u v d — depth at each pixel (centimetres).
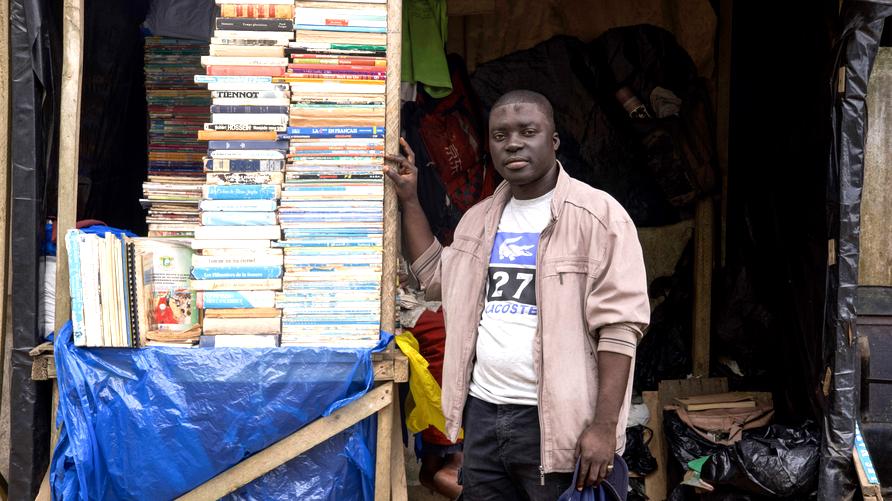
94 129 374
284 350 280
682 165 436
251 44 286
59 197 283
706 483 355
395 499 290
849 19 311
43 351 284
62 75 286
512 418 239
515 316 239
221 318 284
